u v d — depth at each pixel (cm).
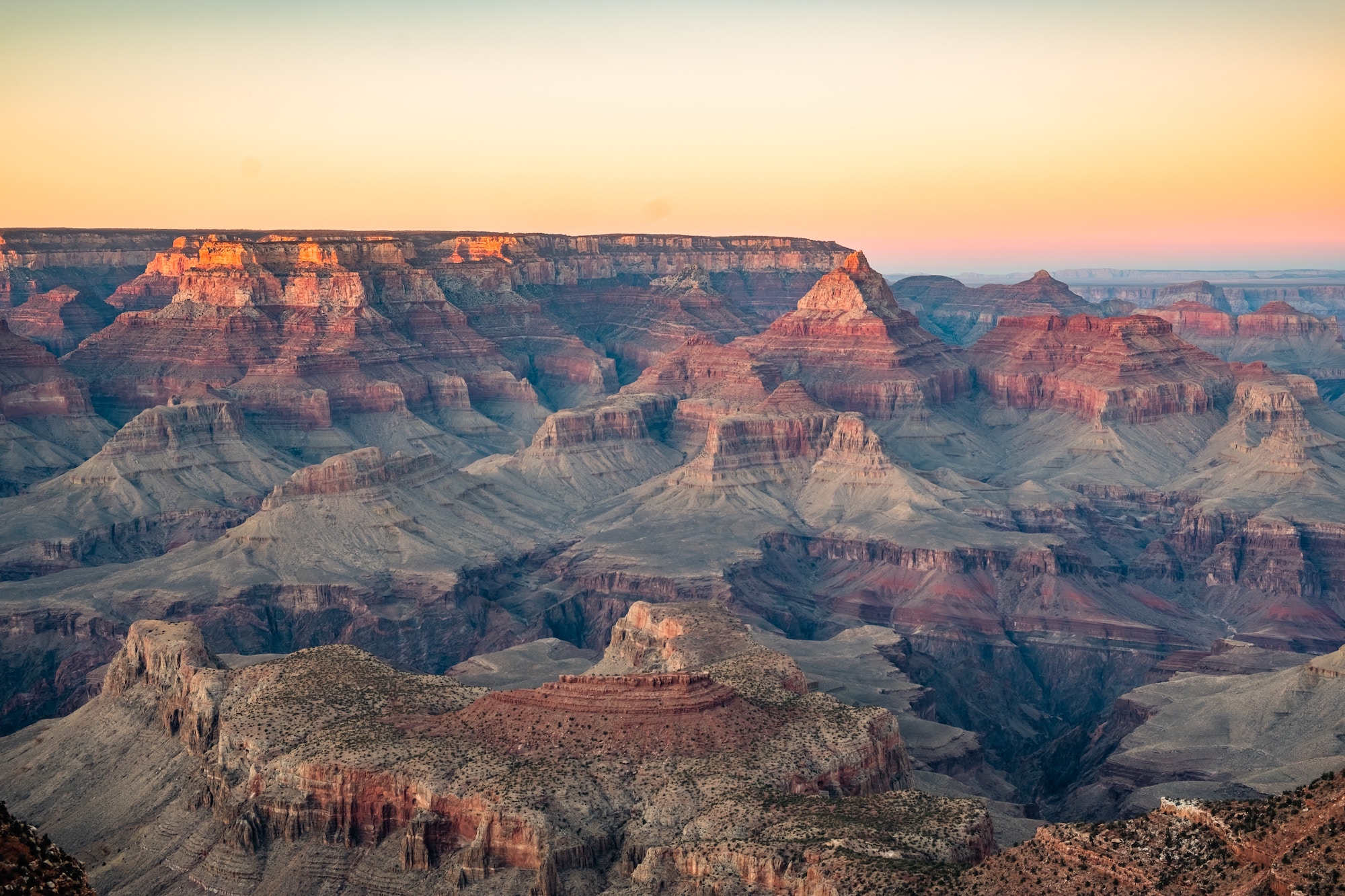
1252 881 11700
